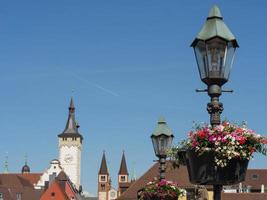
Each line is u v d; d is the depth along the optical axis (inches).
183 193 821.2
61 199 5354.3
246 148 399.2
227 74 424.2
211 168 394.3
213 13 430.0
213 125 417.1
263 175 3754.9
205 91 429.4
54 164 7037.4
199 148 398.6
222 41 418.0
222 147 394.3
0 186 5113.2
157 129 807.7
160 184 805.2
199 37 422.6
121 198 2834.6
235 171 396.2
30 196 5689.0
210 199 1683.1
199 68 429.4
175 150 434.3
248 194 2861.7
